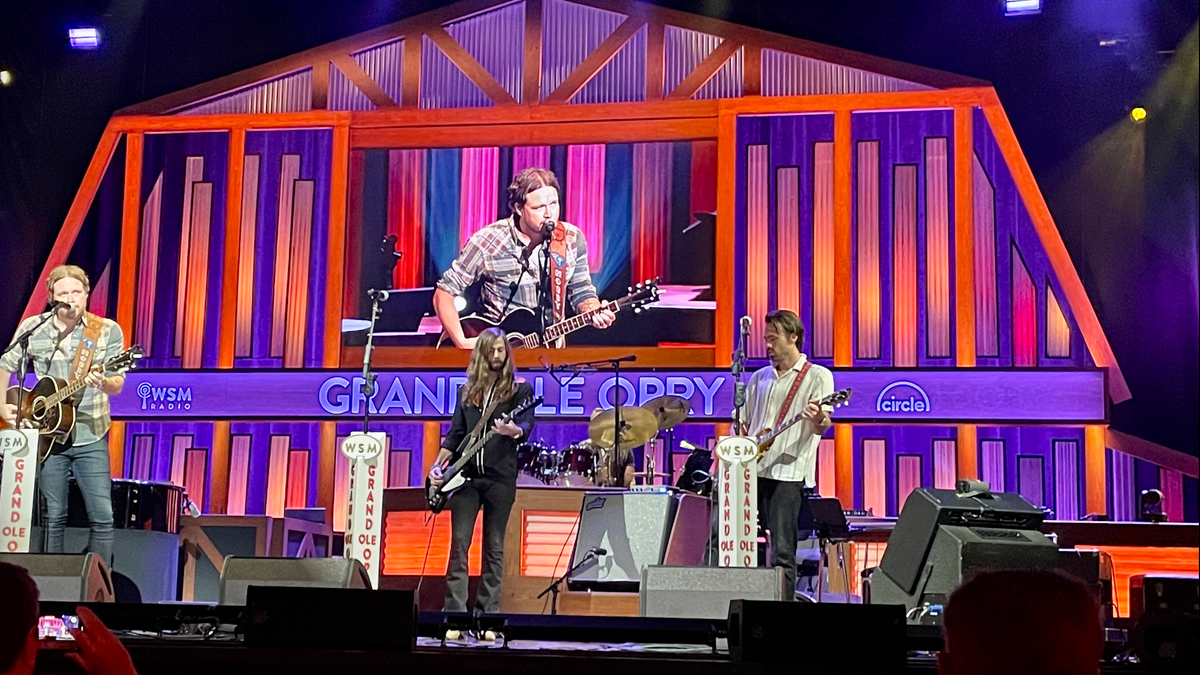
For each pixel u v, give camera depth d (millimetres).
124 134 9914
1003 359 9023
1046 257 9039
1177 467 8703
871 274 9203
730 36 9492
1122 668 3529
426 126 9711
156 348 9703
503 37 9727
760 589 4250
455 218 9602
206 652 3430
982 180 9164
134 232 9836
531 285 9461
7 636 1897
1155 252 8906
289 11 9914
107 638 1975
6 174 9844
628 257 9406
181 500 6801
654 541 6148
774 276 9273
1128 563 6871
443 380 9320
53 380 5836
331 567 4094
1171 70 8961
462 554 5539
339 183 9727
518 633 4145
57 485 5797
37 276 9773
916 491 4930
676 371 9117
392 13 9836
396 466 9336
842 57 9375
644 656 3477
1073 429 8875
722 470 5094
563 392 9164
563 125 9586
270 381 9508
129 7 9922
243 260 9742
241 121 9867
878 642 3389
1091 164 9047
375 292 6523
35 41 9898
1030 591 1547
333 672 3432
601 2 9656
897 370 9016
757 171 9375
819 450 9102
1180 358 8789
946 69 9258
